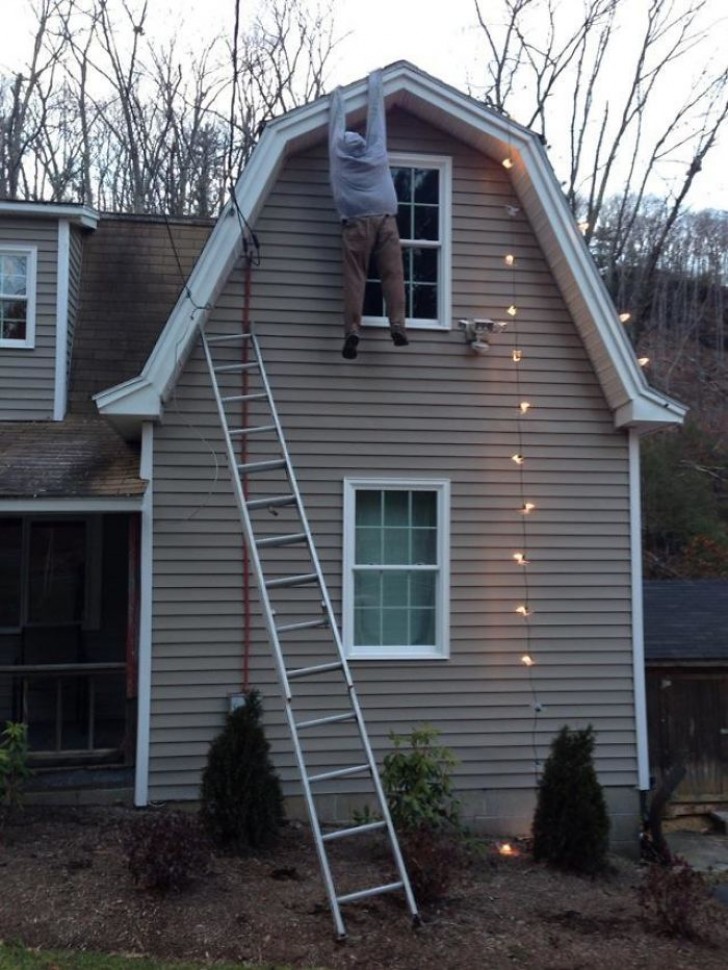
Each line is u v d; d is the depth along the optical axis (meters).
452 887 6.67
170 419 8.50
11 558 10.59
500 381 9.06
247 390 8.63
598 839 7.55
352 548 8.71
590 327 8.92
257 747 7.35
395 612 8.91
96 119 22.64
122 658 10.62
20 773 7.48
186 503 8.47
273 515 8.59
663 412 8.85
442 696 8.72
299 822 8.27
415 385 8.94
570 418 9.15
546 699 8.86
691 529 19.98
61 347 10.58
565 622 8.97
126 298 11.48
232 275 8.67
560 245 8.80
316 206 8.84
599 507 9.12
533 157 8.77
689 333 33.72
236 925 5.66
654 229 24.09
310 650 8.56
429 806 7.22
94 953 5.27
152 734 8.22
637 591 9.08
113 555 10.76
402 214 9.18
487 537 8.94
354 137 8.41
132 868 6.10
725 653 10.69
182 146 22.08
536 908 6.42
